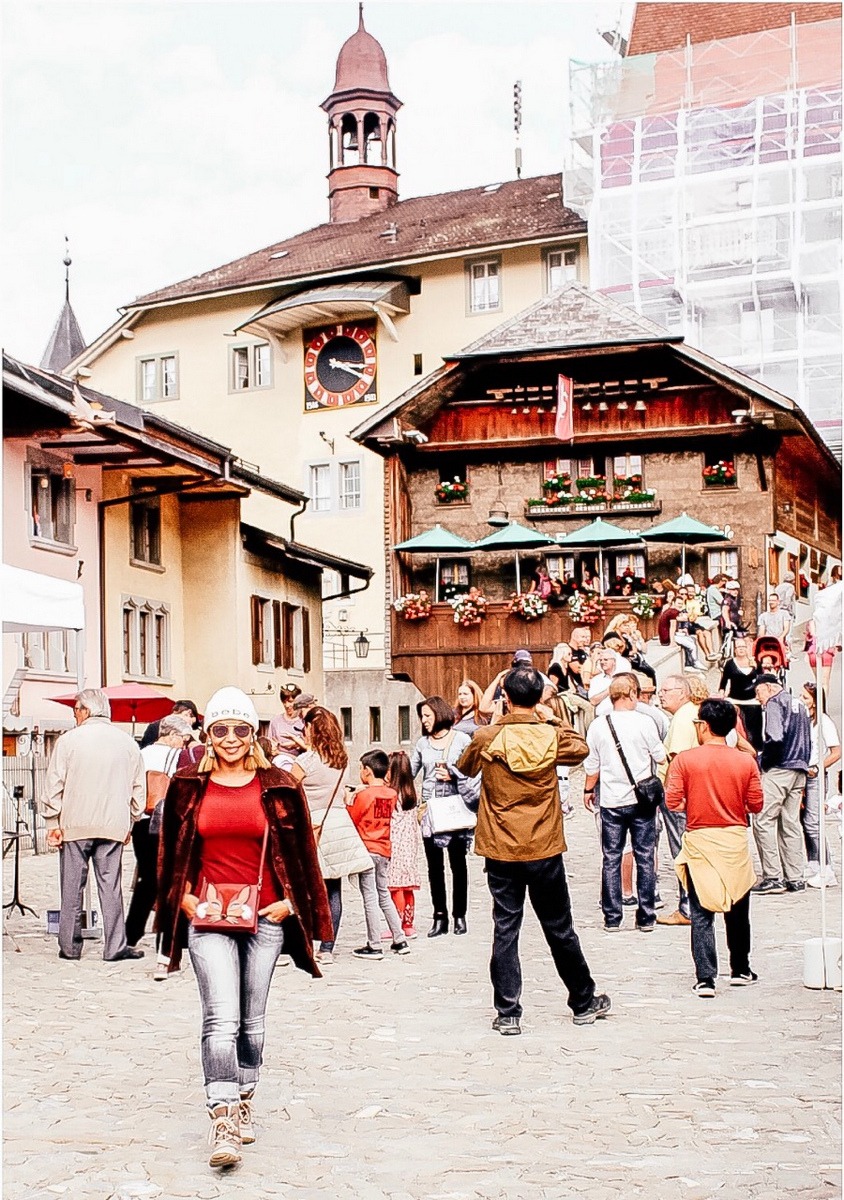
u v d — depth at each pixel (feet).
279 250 173.17
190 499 103.86
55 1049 28.94
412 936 44.34
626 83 154.30
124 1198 19.53
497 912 30.07
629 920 45.37
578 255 152.35
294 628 117.80
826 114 147.33
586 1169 20.43
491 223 157.79
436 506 124.98
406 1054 27.99
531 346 119.55
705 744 33.53
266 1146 21.89
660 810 44.70
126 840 41.01
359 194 176.14
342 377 159.12
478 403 123.85
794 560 128.36
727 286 146.30
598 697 53.67
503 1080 25.76
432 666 120.06
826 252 144.77
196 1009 33.30
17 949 42.63
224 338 166.20
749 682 55.11
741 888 33.12
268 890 22.65
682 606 104.88
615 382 120.06
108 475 93.15
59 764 40.63
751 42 157.28
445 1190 19.63
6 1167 20.93
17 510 80.74
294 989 35.65
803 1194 19.27
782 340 146.61
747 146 148.56
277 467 162.30
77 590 43.19
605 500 120.57
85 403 77.77
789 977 35.55
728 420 117.19
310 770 39.34
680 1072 26.04
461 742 44.32
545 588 117.19
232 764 22.48
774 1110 23.44
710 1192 19.38
